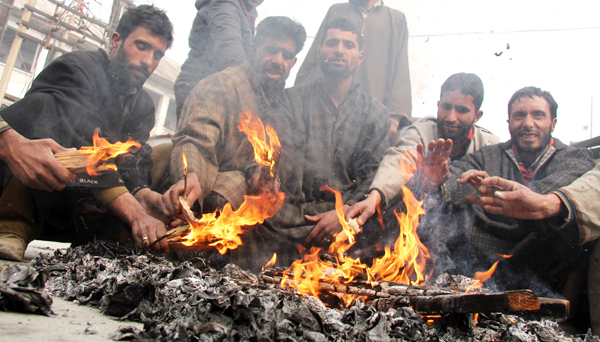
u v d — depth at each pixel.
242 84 3.11
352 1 4.43
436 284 2.00
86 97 2.58
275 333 1.01
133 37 2.73
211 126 2.82
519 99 2.95
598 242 2.37
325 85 3.41
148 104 2.98
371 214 2.82
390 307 1.41
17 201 2.29
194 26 4.18
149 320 1.04
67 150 2.21
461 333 1.27
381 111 3.53
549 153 2.86
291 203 3.01
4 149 2.07
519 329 1.33
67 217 2.50
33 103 2.41
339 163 3.22
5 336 0.85
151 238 2.18
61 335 0.92
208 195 2.65
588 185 2.44
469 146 3.36
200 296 1.13
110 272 1.58
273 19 3.21
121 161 2.57
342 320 1.19
